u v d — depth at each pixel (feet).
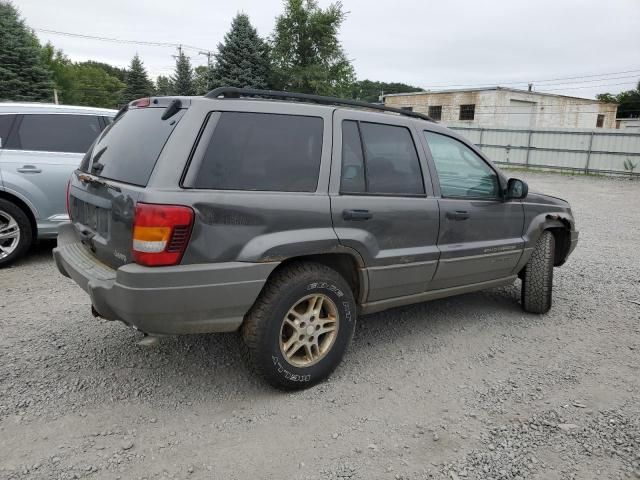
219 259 9.09
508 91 118.83
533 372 11.87
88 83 265.75
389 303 12.07
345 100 11.57
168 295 8.67
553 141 83.20
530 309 15.65
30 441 8.65
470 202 13.19
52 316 14.08
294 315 10.30
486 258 13.67
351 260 11.12
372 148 11.41
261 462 8.38
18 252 18.66
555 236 16.85
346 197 10.67
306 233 9.98
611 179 73.05
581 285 18.92
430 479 8.09
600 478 8.20
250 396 10.39
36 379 10.64
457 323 14.84
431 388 11.00
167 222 8.51
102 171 10.52
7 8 116.37
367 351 12.73
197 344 12.66
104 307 9.34
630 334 14.34
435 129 12.94
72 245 11.57
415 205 11.86
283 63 134.10
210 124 9.30
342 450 8.76
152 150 9.25
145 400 10.09
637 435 9.37
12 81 113.60
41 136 19.13
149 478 7.91
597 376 11.73
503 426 9.60
